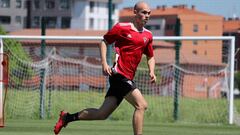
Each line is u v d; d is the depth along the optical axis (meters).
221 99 72.69
